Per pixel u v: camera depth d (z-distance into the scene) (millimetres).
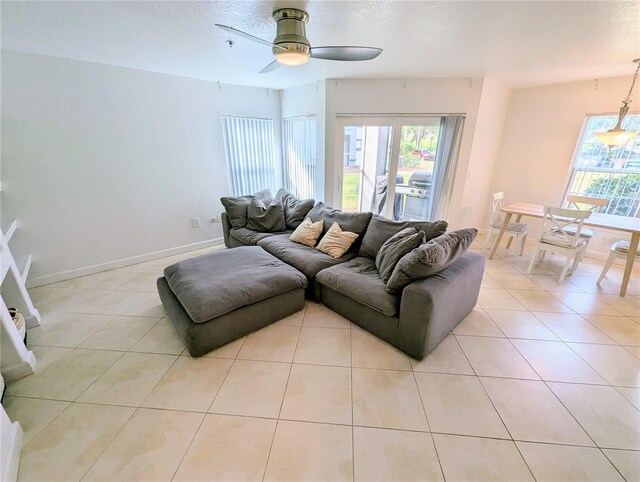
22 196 2766
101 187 3203
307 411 1541
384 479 1229
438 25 2025
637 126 3322
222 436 1409
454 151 3809
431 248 1798
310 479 1230
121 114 3186
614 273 3309
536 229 4285
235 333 2061
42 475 1241
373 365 1865
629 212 3506
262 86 4297
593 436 1406
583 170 3779
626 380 1751
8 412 1527
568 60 2760
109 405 1574
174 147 3672
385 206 4199
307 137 4348
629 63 2801
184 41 2361
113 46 2463
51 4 1727
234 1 1702
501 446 1360
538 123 3988
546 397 1630
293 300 2379
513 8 1773
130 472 1254
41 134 2760
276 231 3646
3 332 1652
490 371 1820
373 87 3656
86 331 2223
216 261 2541
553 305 2611
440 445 1366
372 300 2021
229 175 4387
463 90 3564
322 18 1925
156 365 1867
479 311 2512
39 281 2975
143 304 2629
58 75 2748
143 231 3617
